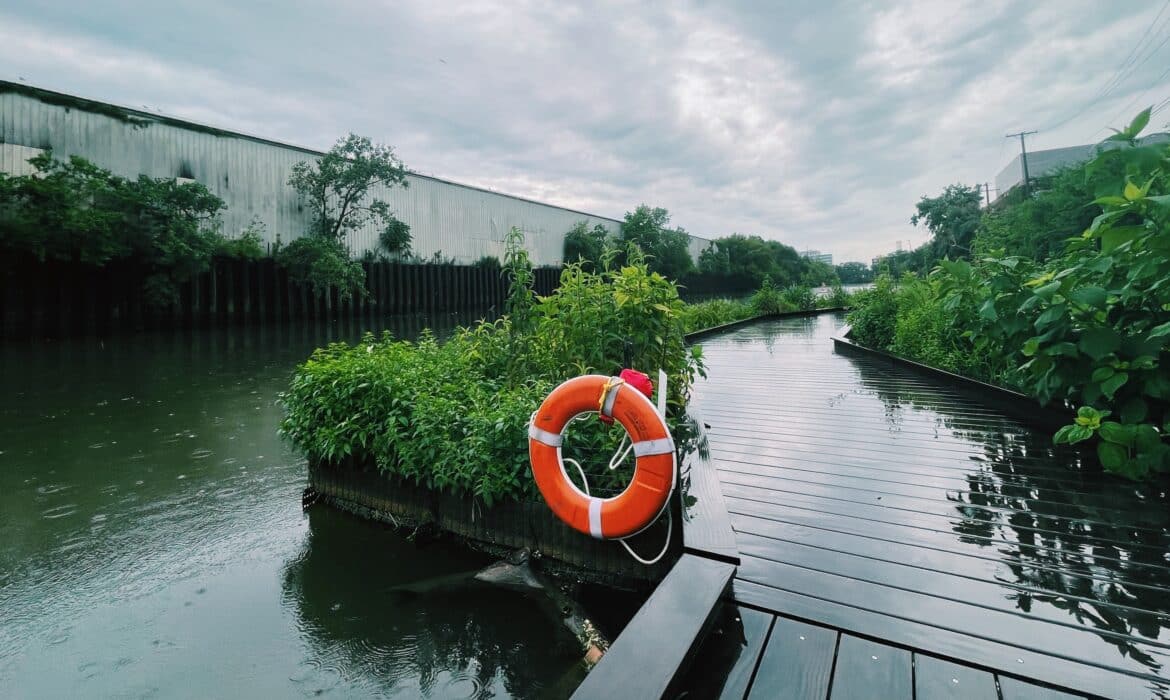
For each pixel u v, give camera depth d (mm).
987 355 5973
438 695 2193
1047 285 3295
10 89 16156
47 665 2389
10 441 5820
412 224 28141
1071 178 13156
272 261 22016
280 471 4879
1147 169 3016
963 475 3408
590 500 2471
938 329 7188
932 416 4977
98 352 13375
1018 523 2686
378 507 3738
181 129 19828
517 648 2457
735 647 1758
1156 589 2066
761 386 6801
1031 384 3936
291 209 23391
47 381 9445
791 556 2369
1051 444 3984
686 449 3562
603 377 2451
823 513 2855
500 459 3199
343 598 2857
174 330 18641
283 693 2221
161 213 17844
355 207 25172
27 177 15328
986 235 15367
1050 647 1730
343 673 2328
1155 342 3037
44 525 3768
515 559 3090
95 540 3541
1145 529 2582
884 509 2902
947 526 2670
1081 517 2738
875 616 1910
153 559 3299
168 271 18406
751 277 55688
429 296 28453
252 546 3443
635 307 3969
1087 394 3236
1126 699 1499
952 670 1639
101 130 17969
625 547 2670
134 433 6148
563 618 2629
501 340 4773
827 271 61812
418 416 3465
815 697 1540
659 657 1525
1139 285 3166
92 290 17062
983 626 1848
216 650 2475
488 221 32469
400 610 2746
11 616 2750
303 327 21359
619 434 3146
